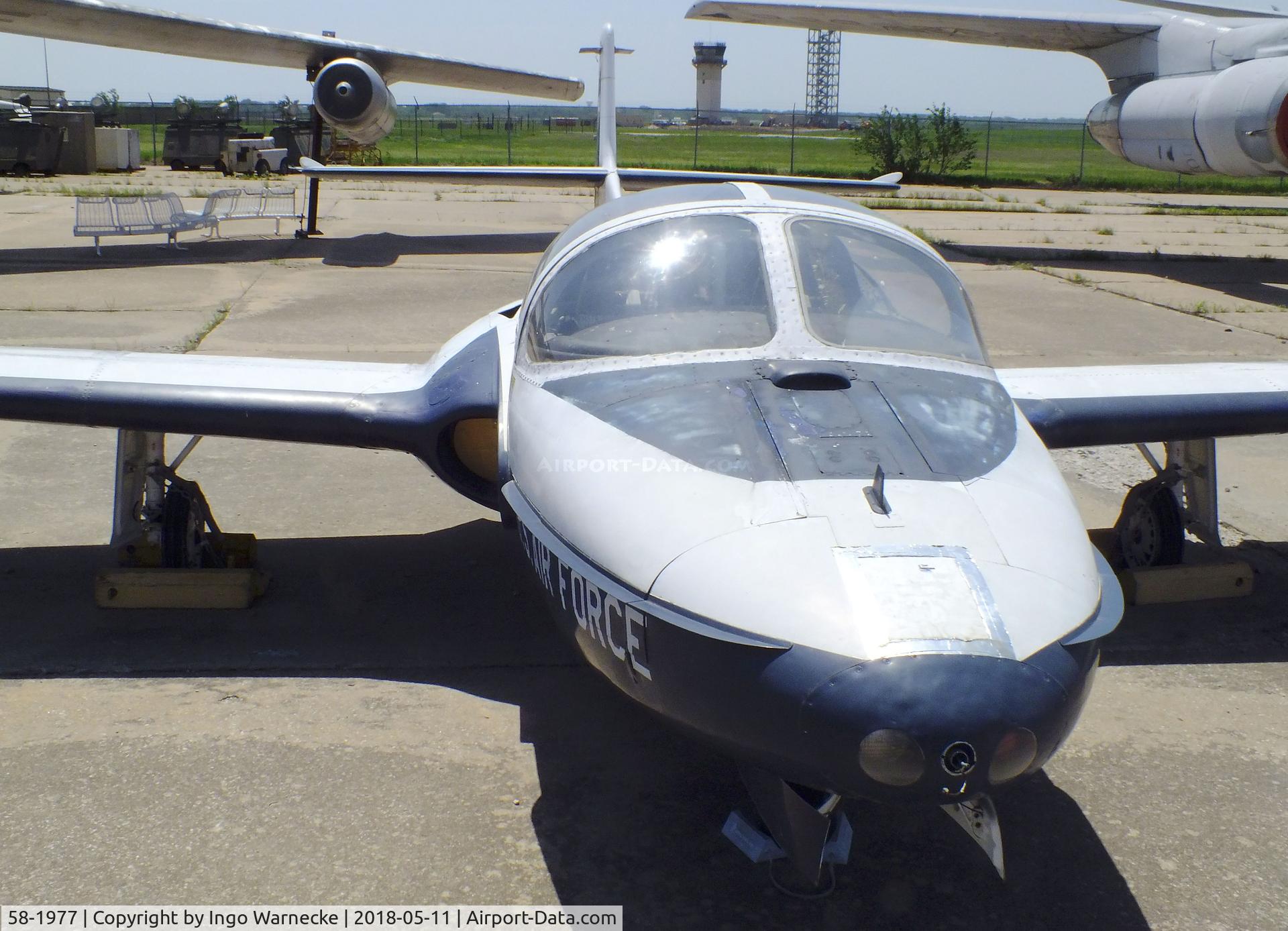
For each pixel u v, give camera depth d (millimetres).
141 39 16266
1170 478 5703
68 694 4379
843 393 3516
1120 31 20594
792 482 3078
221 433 4949
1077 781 3953
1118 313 13812
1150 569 5562
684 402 3498
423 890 3271
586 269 4289
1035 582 2838
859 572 2758
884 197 30656
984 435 3488
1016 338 12070
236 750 3996
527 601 5453
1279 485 7504
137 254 16891
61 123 34125
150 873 3305
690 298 3994
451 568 5855
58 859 3352
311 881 3291
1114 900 3320
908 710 2506
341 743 4074
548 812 3691
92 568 5699
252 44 16688
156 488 5465
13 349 5586
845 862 3086
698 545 2945
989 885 3393
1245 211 29047
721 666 2773
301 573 5730
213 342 10859
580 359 3920
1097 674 4797
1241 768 4051
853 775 2582
